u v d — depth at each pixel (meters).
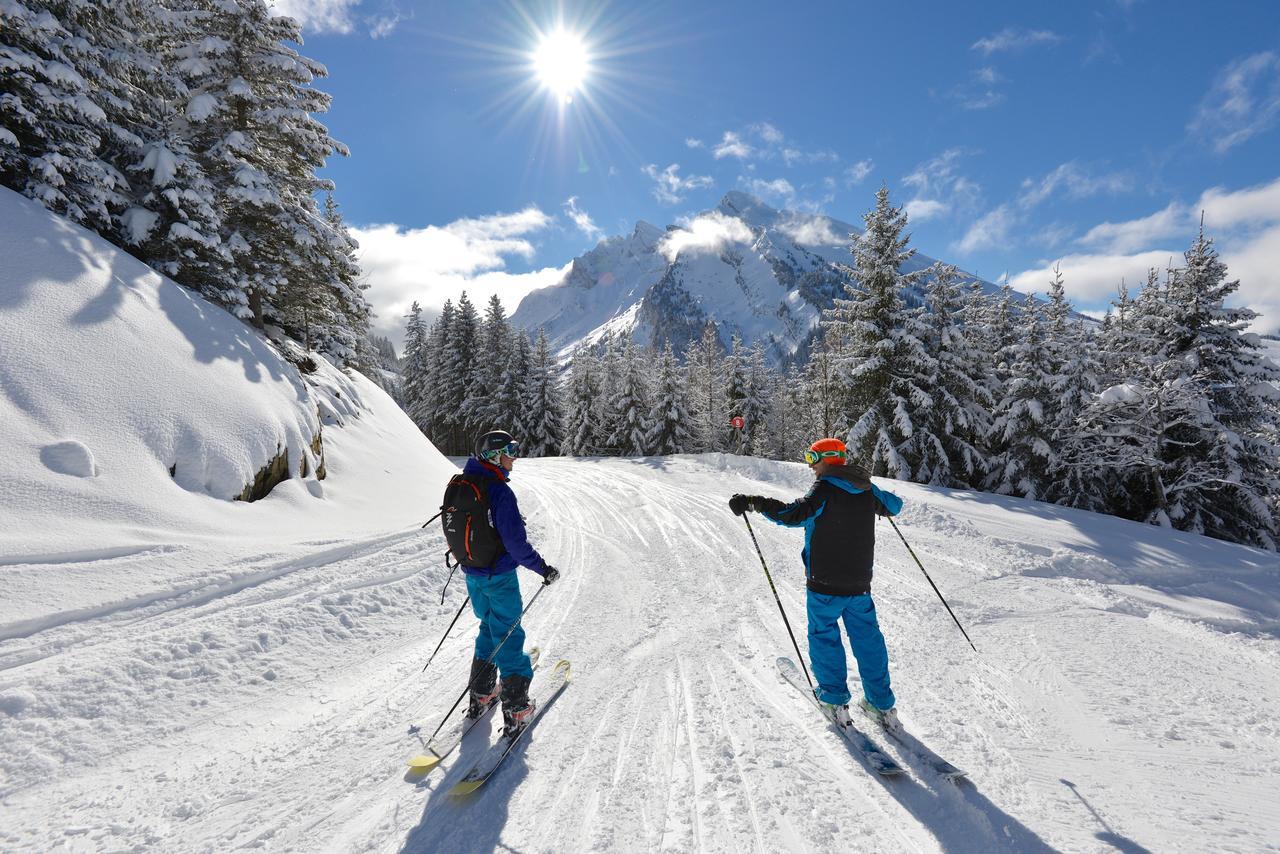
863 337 21.83
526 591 7.12
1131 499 21.09
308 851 2.49
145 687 3.89
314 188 14.65
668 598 6.74
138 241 10.53
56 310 7.44
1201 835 2.34
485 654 3.58
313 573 6.12
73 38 9.55
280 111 12.73
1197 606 8.30
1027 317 21.66
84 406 6.75
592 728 3.53
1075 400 20.73
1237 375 18.81
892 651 4.73
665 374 37.03
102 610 4.64
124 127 11.02
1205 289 19.17
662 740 3.37
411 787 2.97
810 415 40.22
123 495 6.20
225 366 9.02
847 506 3.28
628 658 4.76
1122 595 6.97
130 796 2.93
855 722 3.48
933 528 11.37
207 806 2.84
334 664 4.70
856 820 2.57
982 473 22.47
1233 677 4.11
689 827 2.57
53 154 9.13
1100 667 4.30
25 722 3.36
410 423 18.69
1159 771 2.86
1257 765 2.89
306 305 16.11
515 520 3.44
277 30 12.85
